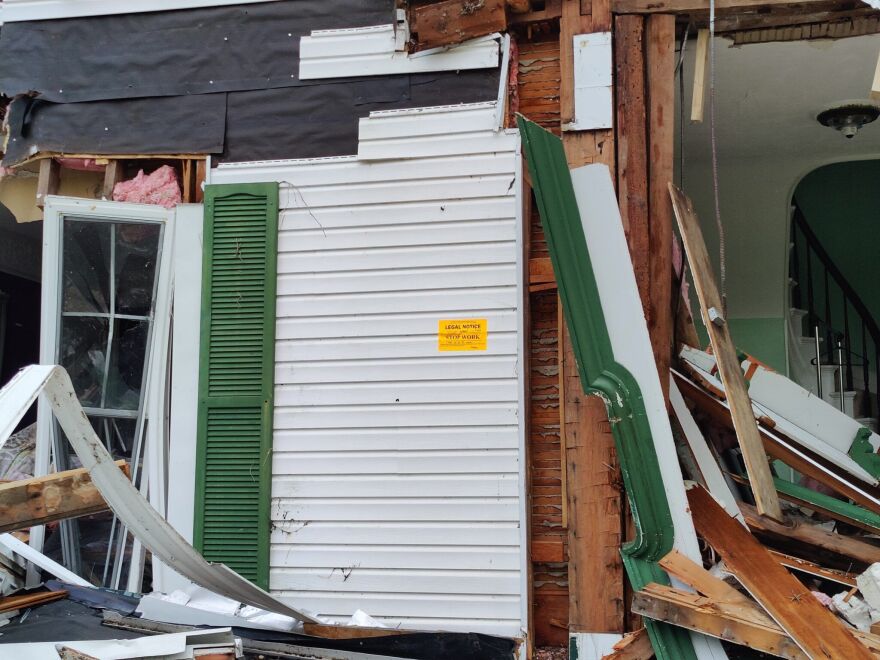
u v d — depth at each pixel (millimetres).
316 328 4297
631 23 4195
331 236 4328
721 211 6152
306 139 4438
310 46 4453
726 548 3578
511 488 4043
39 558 4160
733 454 4367
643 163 4141
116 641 3064
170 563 3359
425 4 4289
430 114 4273
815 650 3021
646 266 4098
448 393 4145
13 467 5301
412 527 4113
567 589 4145
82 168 4758
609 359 3771
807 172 6039
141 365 4500
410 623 4062
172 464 4367
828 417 4309
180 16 4621
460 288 4184
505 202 4180
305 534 4203
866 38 4344
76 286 4570
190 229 4488
